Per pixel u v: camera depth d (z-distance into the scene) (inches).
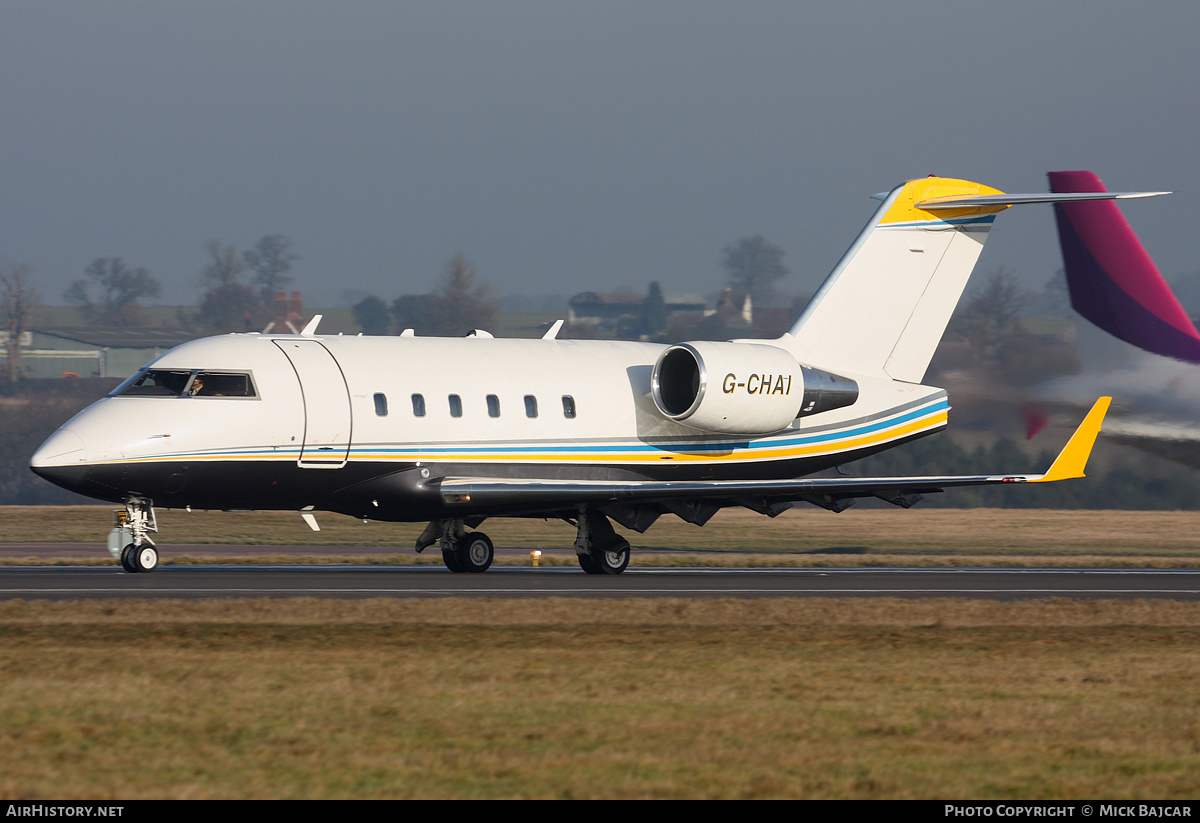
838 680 1996.8
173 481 3383.4
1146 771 1492.4
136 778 1382.9
